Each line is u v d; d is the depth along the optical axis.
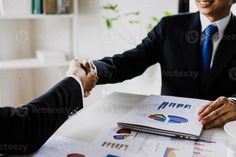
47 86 2.31
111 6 1.96
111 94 1.12
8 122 0.62
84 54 2.18
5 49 2.16
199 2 1.15
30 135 0.64
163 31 1.33
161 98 1.01
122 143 0.69
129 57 1.27
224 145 0.69
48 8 1.92
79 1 2.09
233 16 1.20
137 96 1.09
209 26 1.17
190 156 0.63
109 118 0.86
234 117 0.80
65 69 2.15
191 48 1.23
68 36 2.19
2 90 2.22
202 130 0.76
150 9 1.83
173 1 1.72
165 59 1.32
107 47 2.05
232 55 1.15
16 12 1.86
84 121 0.83
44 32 2.23
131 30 1.93
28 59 2.17
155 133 0.75
